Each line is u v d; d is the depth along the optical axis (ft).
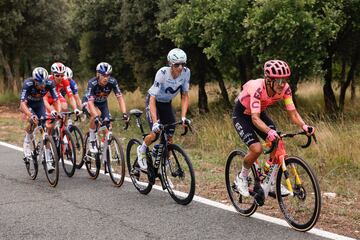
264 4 28.84
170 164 19.06
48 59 75.77
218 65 39.06
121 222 16.42
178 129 36.06
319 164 23.70
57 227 15.99
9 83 66.18
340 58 41.39
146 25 41.86
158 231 15.43
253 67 36.96
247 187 16.58
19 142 35.04
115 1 46.09
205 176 23.11
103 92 23.38
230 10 31.35
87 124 41.75
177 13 37.37
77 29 52.39
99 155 22.93
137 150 20.49
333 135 26.68
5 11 59.47
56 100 24.22
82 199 19.54
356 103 39.75
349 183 21.43
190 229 15.57
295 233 14.99
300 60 29.60
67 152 24.35
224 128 32.37
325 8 29.43
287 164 15.69
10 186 21.99
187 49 40.70
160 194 20.22
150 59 44.60
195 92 54.29
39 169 26.11
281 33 28.50
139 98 55.11
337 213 17.19
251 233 15.06
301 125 15.56
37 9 61.77
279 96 15.80
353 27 32.12
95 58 53.06
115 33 48.26
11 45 65.87
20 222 16.57
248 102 16.10
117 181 22.02
